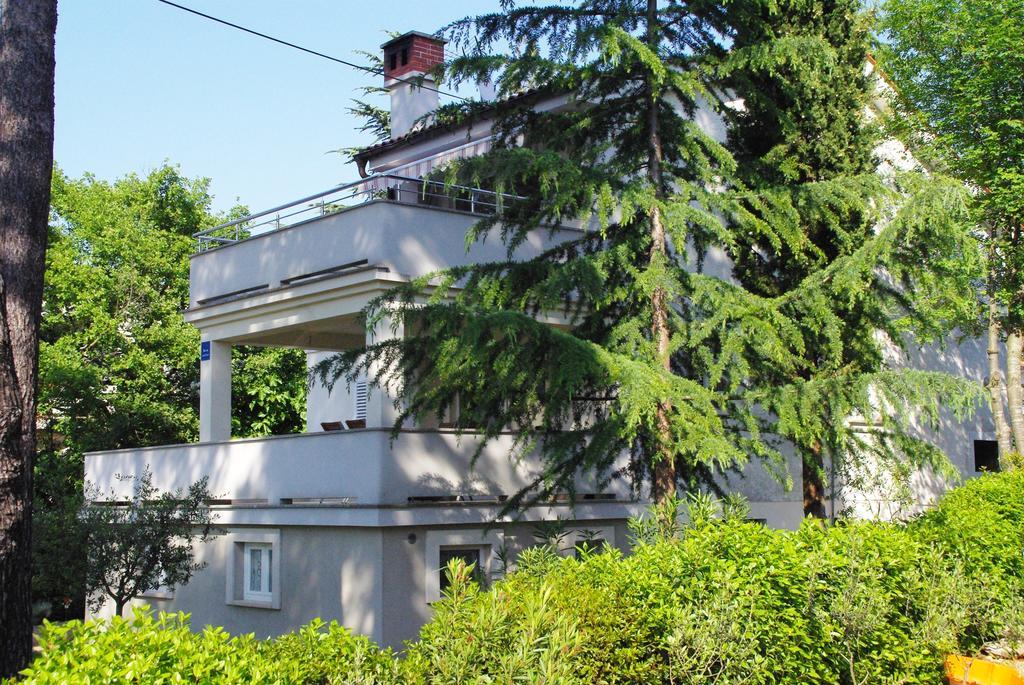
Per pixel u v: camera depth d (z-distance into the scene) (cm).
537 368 1159
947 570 1167
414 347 1230
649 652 823
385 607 1515
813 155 1653
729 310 1295
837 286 1322
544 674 675
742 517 1069
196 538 1864
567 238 1862
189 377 3033
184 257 3141
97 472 2164
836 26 1677
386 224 1664
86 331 2850
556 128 1402
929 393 1300
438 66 1330
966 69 2228
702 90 1338
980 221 2181
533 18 1334
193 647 600
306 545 1659
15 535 913
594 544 1688
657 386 1156
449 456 1603
